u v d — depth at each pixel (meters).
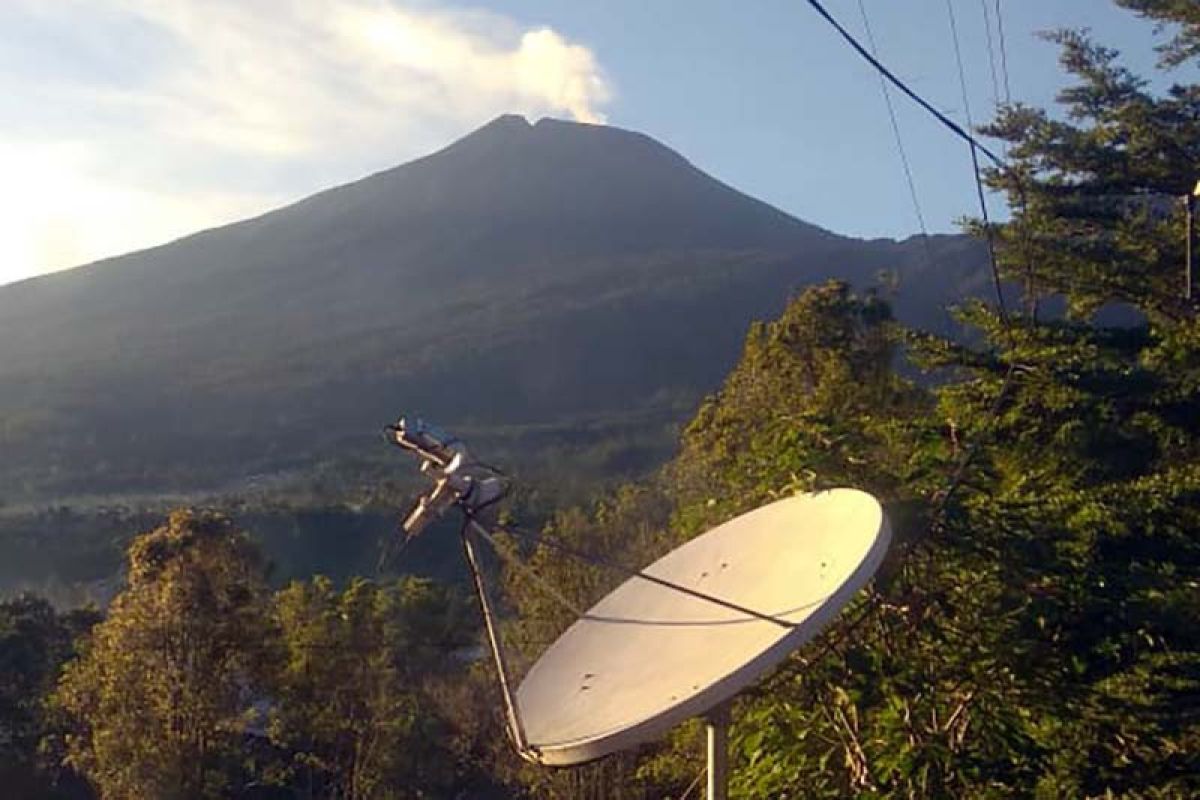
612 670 6.74
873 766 8.91
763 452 10.67
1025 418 13.23
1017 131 21.89
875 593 8.69
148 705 26.53
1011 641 8.97
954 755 8.77
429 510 5.45
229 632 27.23
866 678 8.77
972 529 9.16
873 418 11.23
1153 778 9.22
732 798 9.27
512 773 29.22
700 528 11.13
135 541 28.11
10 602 33.91
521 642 22.73
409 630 30.98
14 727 32.34
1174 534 11.09
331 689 28.97
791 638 5.91
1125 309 23.02
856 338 28.41
